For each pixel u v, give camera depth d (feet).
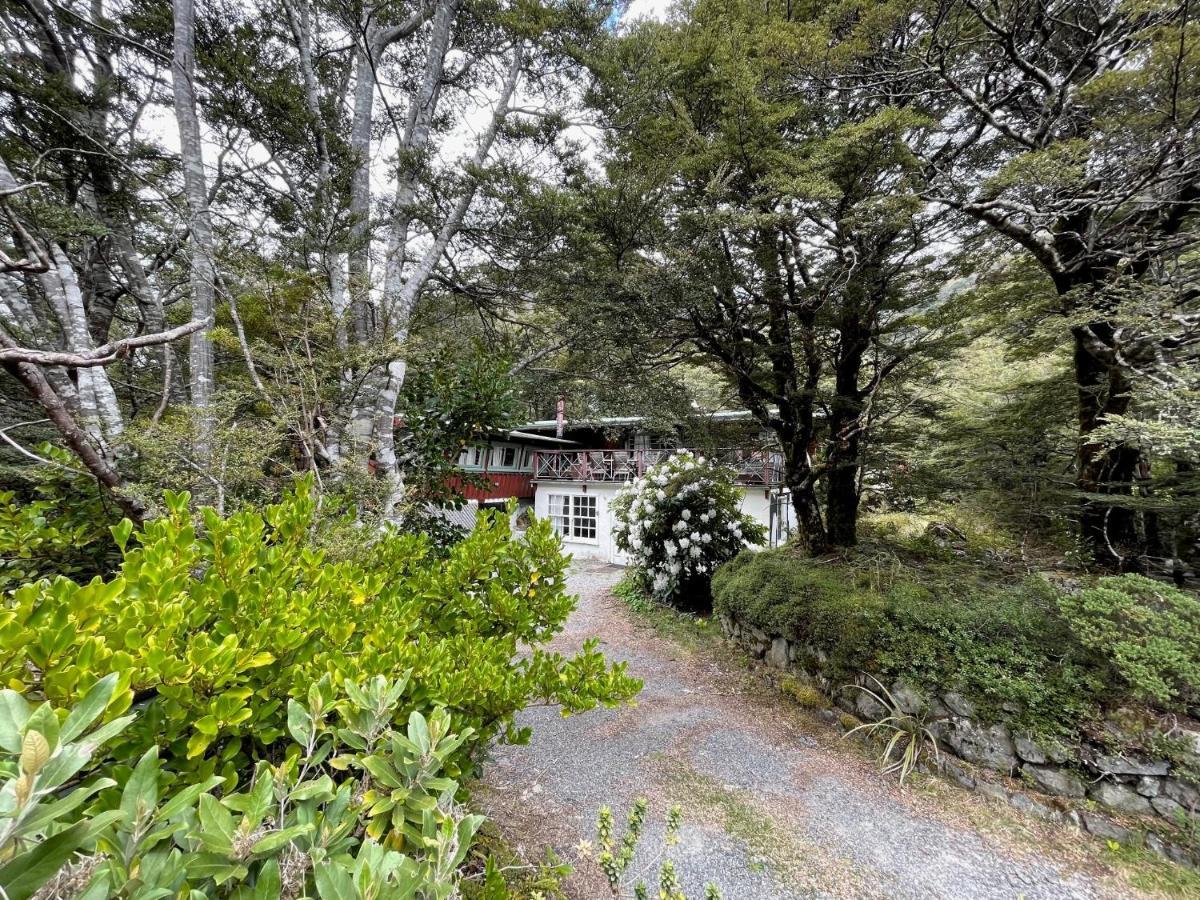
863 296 13.19
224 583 3.55
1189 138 8.30
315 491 9.12
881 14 9.85
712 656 15.51
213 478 7.91
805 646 12.66
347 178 12.01
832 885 6.92
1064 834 7.77
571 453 36.96
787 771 9.59
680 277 11.64
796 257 13.65
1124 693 8.16
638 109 12.98
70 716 1.86
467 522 33.45
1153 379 9.29
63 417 6.03
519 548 6.64
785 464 16.31
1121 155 8.96
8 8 11.07
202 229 10.53
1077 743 8.26
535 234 13.61
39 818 1.57
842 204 11.30
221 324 11.20
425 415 13.10
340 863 2.38
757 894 6.79
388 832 3.14
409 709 3.88
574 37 14.66
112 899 1.85
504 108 16.03
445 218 13.79
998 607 9.91
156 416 8.31
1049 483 13.53
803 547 16.57
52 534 6.37
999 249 13.47
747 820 8.24
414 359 12.39
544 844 7.64
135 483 7.43
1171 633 7.44
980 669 9.34
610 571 30.07
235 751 3.12
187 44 10.58
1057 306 12.14
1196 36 7.52
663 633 17.79
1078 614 8.50
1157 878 6.89
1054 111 10.23
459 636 5.19
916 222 11.94
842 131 10.12
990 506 14.80
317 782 2.68
